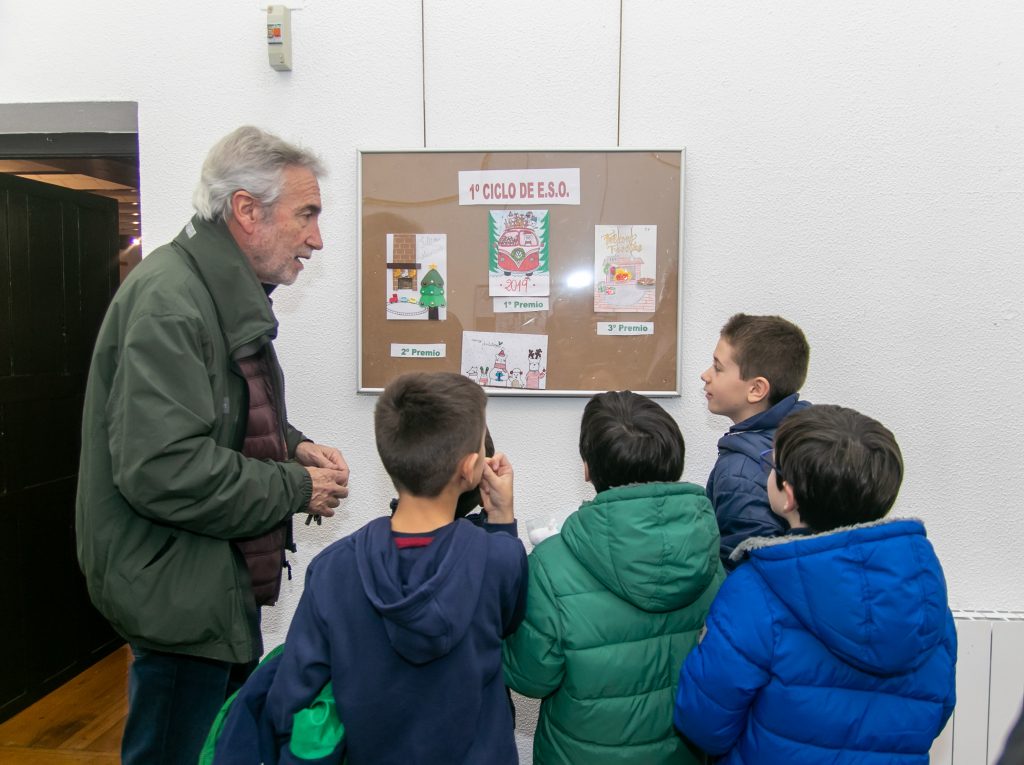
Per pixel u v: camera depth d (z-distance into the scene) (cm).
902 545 105
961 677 193
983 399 199
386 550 106
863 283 199
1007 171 194
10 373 247
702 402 204
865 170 196
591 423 129
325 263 207
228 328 142
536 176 200
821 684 108
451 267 203
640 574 115
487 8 198
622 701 120
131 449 125
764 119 197
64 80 206
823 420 116
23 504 254
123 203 358
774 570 108
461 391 115
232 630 140
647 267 200
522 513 209
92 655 291
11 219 246
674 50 196
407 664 104
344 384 210
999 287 197
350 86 202
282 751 105
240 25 203
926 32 192
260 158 144
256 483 134
